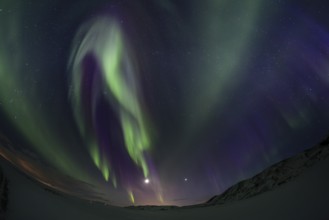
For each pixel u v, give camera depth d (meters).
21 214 6.93
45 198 8.26
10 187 7.90
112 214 9.27
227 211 10.52
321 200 8.55
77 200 9.90
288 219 8.05
